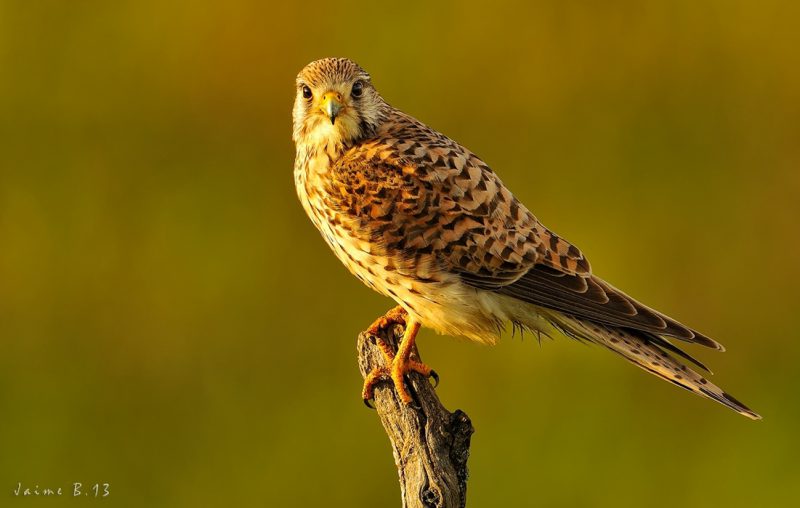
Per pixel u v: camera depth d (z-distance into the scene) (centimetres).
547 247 891
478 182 891
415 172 886
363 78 912
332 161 906
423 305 898
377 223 888
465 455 806
